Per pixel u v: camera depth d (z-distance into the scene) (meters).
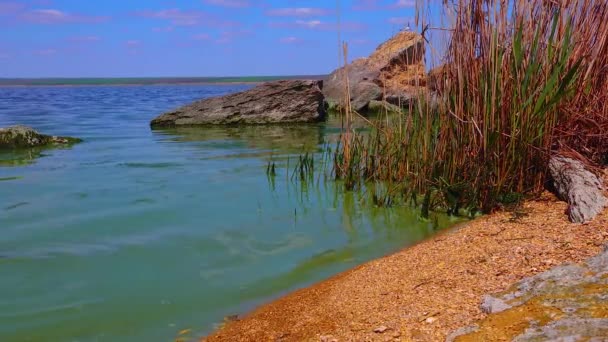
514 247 4.02
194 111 15.95
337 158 8.02
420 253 4.48
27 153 10.59
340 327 3.36
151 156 10.09
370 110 17.86
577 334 2.44
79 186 7.58
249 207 6.49
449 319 3.03
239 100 16.02
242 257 4.91
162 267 4.68
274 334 3.47
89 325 3.70
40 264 4.73
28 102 29.72
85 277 4.48
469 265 3.88
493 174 5.62
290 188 7.38
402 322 3.16
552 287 2.97
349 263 4.73
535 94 5.35
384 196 6.41
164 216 6.12
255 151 10.63
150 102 29.81
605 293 2.74
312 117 15.95
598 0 5.27
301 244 5.23
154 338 3.54
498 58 5.39
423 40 6.09
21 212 6.30
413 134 6.65
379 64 19.03
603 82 5.53
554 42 5.34
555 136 5.48
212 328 3.66
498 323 2.75
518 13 5.30
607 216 4.16
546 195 5.44
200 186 7.53
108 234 5.52
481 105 5.62
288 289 4.25
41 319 3.78
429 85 6.21
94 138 12.84
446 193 5.86
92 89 64.50
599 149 5.53
